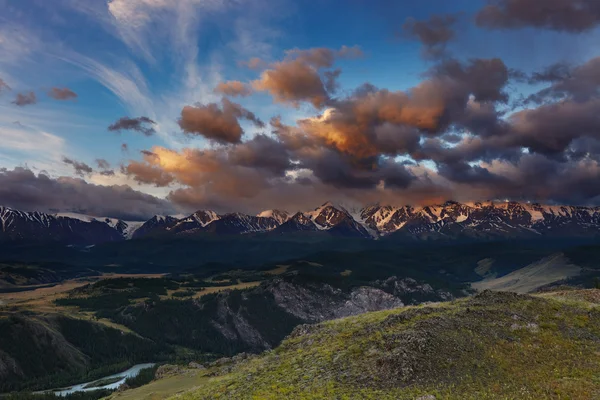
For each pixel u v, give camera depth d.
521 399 45.56
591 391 46.53
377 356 57.72
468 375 50.84
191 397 65.81
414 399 46.53
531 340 59.44
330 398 49.97
